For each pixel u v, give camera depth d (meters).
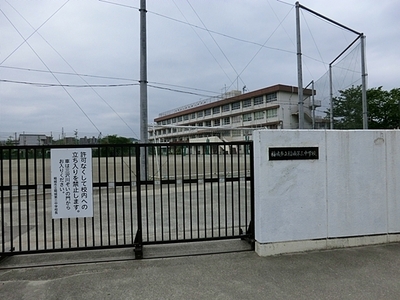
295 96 56.38
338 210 4.51
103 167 16.09
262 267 3.85
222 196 9.11
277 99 55.16
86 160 4.14
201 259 4.15
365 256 4.19
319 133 4.43
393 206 4.74
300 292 3.20
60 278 3.58
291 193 4.33
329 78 16.55
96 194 9.28
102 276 3.62
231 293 3.18
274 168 4.27
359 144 4.60
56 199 4.12
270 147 4.26
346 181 4.54
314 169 4.41
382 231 4.68
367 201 4.62
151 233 5.44
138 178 4.27
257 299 3.06
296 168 4.35
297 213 4.35
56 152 4.10
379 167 4.68
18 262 4.08
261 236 4.25
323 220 4.45
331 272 3.69
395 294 3.15
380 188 4.68
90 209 4.16
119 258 4.21
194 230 5.64
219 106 71.81
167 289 3.28
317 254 4.27
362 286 3.33
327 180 4.47
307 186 4.39
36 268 3.88
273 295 3.14
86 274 3.69
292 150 4.33
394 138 4.75
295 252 4.34
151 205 7.78
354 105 13.75
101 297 3.12
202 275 3.63
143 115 11.98
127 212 7.08
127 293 3.20
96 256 4.29
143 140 11.97
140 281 3.48
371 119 39.09
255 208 4.44
